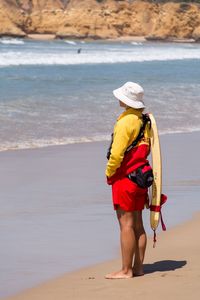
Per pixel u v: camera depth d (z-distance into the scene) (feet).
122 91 41.39
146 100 161.68
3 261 45.57
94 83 207.10
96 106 144.66
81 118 126.93
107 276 41.39
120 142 40.70
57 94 165.99
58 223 56.24
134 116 41.06
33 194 68.08
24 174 78.79
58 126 116.57
